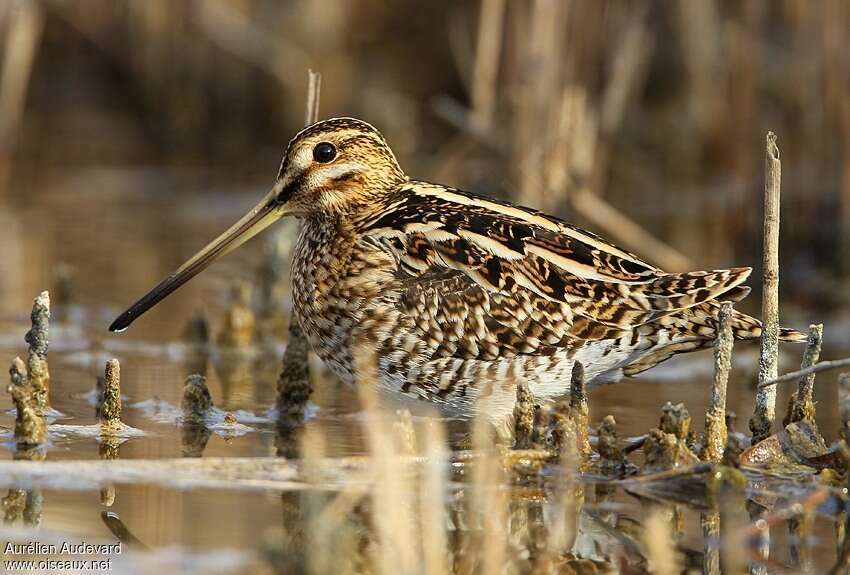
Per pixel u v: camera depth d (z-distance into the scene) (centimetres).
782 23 2347
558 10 1873
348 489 995
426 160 2378
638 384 1402
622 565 877
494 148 2006
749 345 1570
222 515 933
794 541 927
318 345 1198
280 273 1684
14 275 1792
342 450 1112
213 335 1555
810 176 2017
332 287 1170
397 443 1125
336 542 886
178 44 2616
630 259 1153
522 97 1897
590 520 962
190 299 1750
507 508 990
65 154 2552
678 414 1054
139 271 1842
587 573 862
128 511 937
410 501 994
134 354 1484
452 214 1164
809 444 1078
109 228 2095
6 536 883
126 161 2555
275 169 2520
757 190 2017
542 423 1088
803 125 2064
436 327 1136
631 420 1238
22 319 1595
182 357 1484
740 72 2058
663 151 2427
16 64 2373
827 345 1567
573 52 1914
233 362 1475
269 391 1341
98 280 1786
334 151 1224
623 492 1030
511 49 2070
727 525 957
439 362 1142
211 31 2522
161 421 1202
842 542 925
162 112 2638
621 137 2397
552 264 1135
